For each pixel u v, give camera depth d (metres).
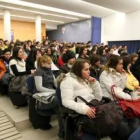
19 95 2.60
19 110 2.60
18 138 2.05
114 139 1.60
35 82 2.12
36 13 9.95
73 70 1.67
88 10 8.48
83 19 11.95
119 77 2.11
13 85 2.61
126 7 7.60
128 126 1.59
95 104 1.53
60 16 10.87
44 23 13.98
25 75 2.70
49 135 2.12
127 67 2.50
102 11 8.80
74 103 1.46
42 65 2.22
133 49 8.72
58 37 15.06
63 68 2.51
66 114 1.53
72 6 7.65
